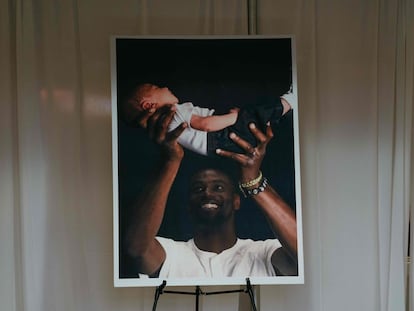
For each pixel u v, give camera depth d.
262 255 2.27
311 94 2.61
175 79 2.33
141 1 2.59
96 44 2.59
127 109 2.31
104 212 2.57
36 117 2.57
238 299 2.60
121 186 2.28
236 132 2.32
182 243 2.27
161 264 2.25
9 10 2.58
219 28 2.61
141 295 2.56
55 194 2.57
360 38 2.66
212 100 2.33
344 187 2.62
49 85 2.58
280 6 2.62
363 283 2.60
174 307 2.58
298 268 2.27
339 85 2.64
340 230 2.61
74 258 2.55
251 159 2.31
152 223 2.27
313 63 2.62
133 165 2.29
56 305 2.54
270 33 2.62
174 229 2.27
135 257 2.25
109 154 2.58
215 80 2.34
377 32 2.66
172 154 2.30
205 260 2.26
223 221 2.28
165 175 2.29
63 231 2.56
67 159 2.57
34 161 2.56
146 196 2.28
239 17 2.62
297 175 2.31
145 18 2.59
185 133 2.31
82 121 2.58
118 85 2.32
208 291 2.59
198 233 2.27
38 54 2.58
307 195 2.58
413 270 2.63
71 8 2.59
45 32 2.59
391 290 2.63
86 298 2.54
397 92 2.67
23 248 2.53
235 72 2.35
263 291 2.57
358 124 2.64
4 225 2.53
